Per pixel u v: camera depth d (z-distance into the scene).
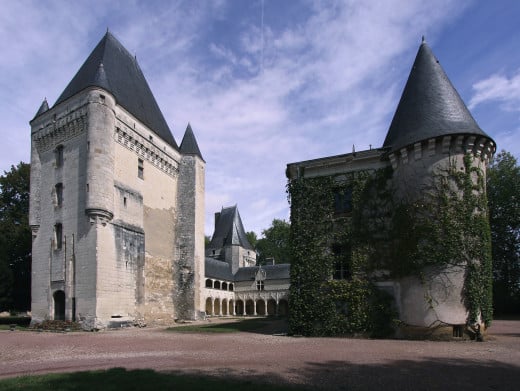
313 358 10.86
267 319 41.91
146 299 31.12
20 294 35.69
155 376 7.75
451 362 10.15
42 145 30.52
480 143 16.98
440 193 16.69
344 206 19.30
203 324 30.86
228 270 68.31
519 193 37.16
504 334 18.27
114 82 31.39
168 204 36.56
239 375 8.28
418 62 20.02
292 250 19.55
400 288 17.20
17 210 40.34
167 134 38.62
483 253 16.50
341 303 18.08
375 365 9.68
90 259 25.34
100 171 26.45
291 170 20.50
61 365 10.23
